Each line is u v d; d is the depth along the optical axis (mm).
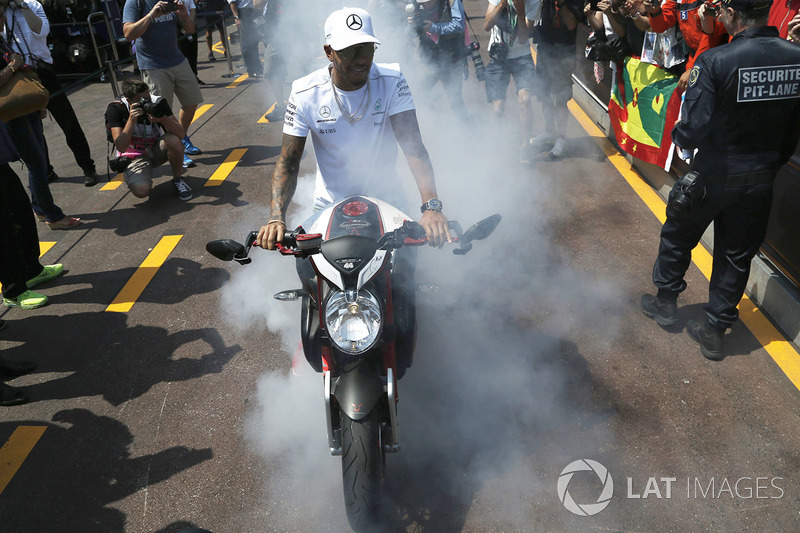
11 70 4398
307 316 3113
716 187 3324
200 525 2877
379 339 2467
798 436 3152
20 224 4617
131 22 6332
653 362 3699
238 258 2625
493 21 6234
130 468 3215
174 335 4227
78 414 3592
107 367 3963
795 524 2723
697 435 3186
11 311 4609
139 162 6125
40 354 4121
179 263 5102
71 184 6828
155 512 2961
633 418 3312
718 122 3209
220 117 8766
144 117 5977
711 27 4234
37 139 5523
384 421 2729
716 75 3117
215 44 13617
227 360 3959
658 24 4902
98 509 2996
